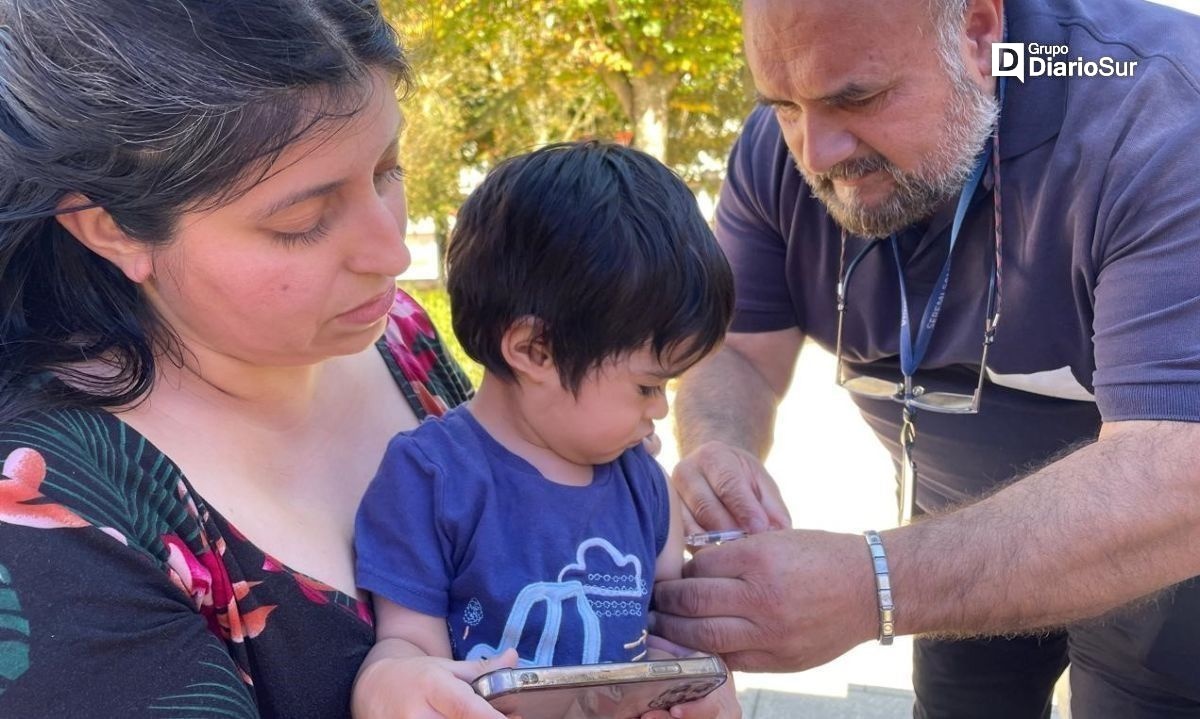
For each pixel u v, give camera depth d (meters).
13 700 0.88
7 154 1.03
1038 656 2.56
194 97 1.00
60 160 1.03
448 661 1.12
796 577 1.59
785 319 2.52
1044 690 2.64
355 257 1.16
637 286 1.29
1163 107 1.77
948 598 1.65
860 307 2.28
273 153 1.04
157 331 1.19
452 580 1.30
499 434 1.40
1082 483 1.66
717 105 12.25
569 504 1.37
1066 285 1.94
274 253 1.10
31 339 1.13
